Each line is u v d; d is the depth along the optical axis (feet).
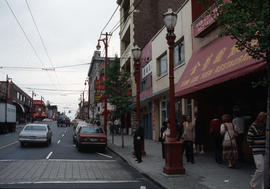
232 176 26.81
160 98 69.82
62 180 26.02
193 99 48.14
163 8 94.84
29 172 29.63
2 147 56.59
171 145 28.53
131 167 35.40
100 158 43.96
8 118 108.47
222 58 33.65
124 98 59.26
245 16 17.81
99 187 23.63
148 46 79.00
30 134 59.47
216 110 46.14
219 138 34.68
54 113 556.92
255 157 19.67
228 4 18.43
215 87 37.81
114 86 61.57
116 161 40.91
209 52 40.06
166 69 64.28
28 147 57.88
